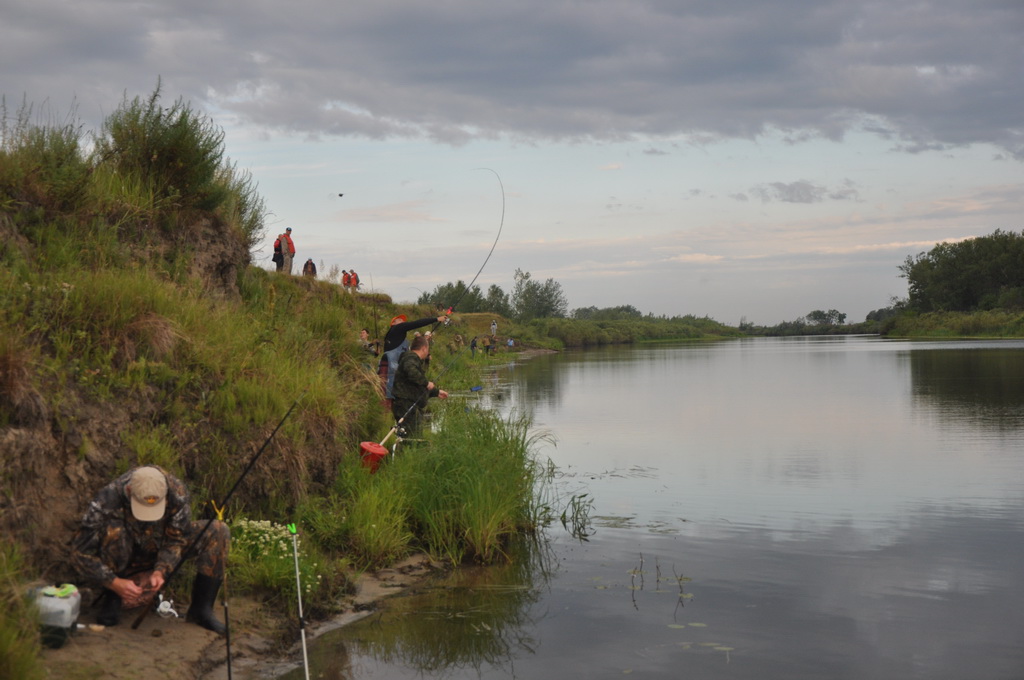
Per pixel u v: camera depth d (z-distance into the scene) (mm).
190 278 8148
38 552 4547
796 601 5520
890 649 4664
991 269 105812
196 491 5762
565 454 11656
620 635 4969
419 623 5258
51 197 7484
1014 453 11148
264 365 7262
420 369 8812
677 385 24766
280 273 12430
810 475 9930
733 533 7324
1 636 3537
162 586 4418
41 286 5973
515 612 5418
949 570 6145
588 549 6910
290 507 6496
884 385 23125
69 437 5020
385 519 6801
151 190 8492
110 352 5770
